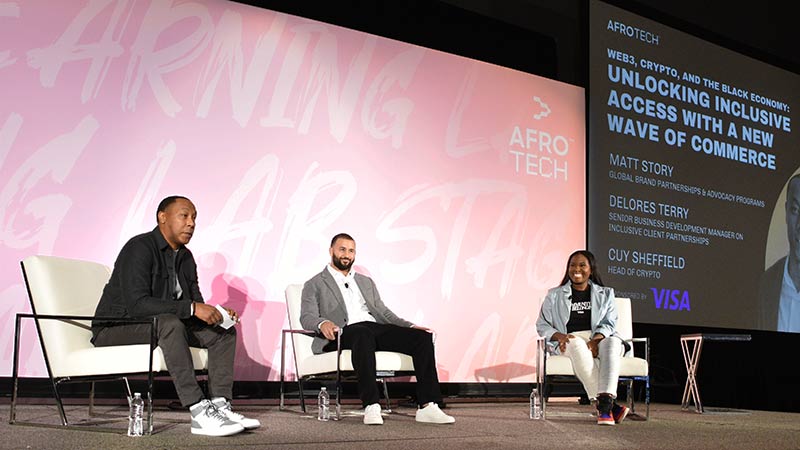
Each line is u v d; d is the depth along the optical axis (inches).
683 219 238.4
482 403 190.5
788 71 279.6
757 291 253.6
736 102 260.7
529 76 217.0
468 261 199.3
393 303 187.5
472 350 196.9
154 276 116.2
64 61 159.8
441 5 210.8
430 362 133.6
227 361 115.3
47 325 107.0
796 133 279.0
